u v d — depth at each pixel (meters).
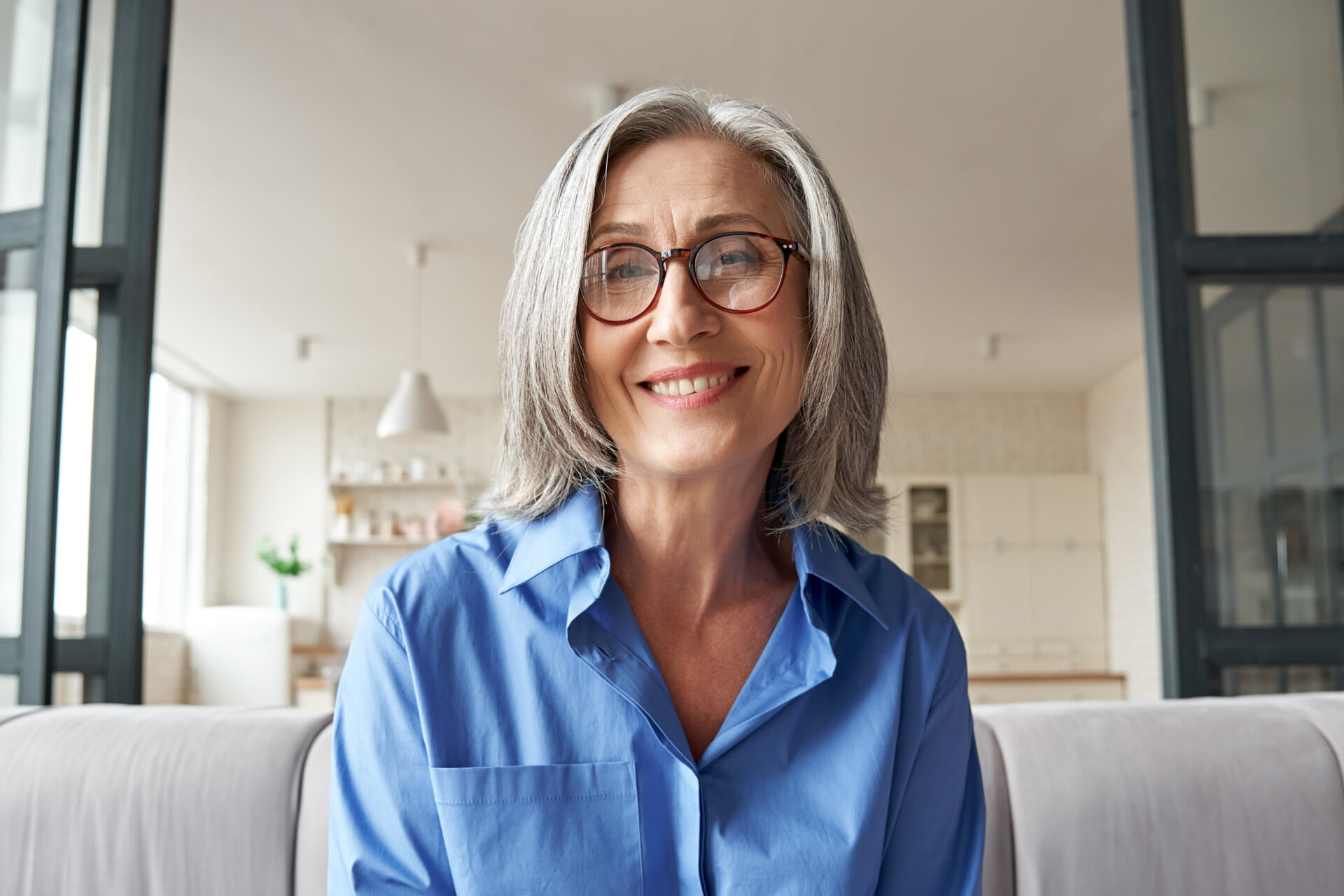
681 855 0.86
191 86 3.84
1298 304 2.14
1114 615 7.77
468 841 0.84
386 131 4.16
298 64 3.70
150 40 2.31
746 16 3.44
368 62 3.69
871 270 5.65
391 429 5.46
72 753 1.33
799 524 0.97
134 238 2.24
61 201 1.98
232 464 8.13
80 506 2.16
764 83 3.82
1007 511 7.99
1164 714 1.43
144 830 1.28
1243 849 1.32
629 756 0.87
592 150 0.87
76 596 2.14
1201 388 2.10
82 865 1.27
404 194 4.71
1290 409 2.12
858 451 1.00
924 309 6.29
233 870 1.27
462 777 0.85
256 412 8.20
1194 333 2.11
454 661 0.90
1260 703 1.48
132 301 2.23
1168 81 2.19
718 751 0.88
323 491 8.12
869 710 0.93
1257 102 2.20
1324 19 2.24
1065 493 8.02
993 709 1.47
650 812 0.87
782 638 0.92
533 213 0.90
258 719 1.39
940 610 1.03
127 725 1.37
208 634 5.34
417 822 0.87
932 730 0.99
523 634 0.90
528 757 0.87
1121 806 1.33
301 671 7.51
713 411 0.85
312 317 6.36
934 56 3.66
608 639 0.89
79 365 2.35
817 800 0.88
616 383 0.87
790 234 0.92
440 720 0.88
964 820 1.03
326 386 7.90
